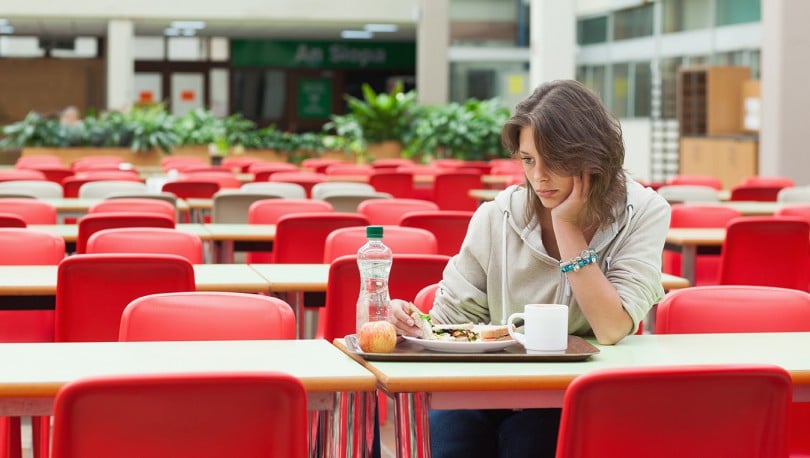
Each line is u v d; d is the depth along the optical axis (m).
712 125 17.28
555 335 2.54
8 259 4.68
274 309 2.91
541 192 2.75
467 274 3.02
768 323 3.14
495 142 18.39
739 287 3.17
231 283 4.09
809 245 5.71
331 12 21.05
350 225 5.63
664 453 2.05
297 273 4.41
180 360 2.45
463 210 11.98
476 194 10.77
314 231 5.60
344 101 26.67
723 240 5.80
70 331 3.85
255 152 18.28
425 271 4.06
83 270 3.83
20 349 2.56
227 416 1.95
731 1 17.69
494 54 21.78
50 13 20.00
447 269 3.07
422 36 20.95
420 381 2.25
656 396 2.02
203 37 25.95
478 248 2.99
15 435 3.19
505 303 2.93
